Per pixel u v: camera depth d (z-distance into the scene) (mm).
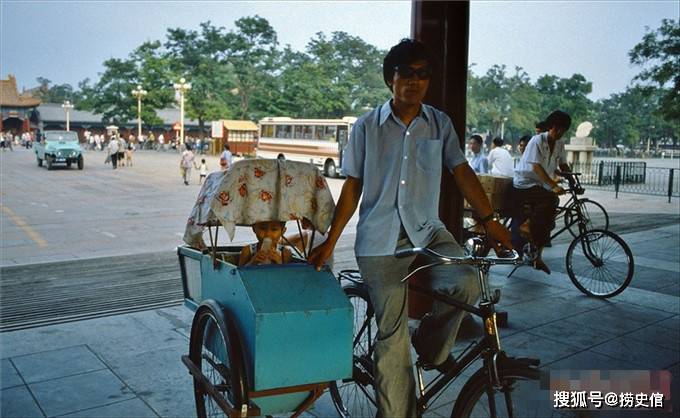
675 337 4652
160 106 53469
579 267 6102
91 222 11359
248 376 2312
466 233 4984
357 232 2688
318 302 2365
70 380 3797
